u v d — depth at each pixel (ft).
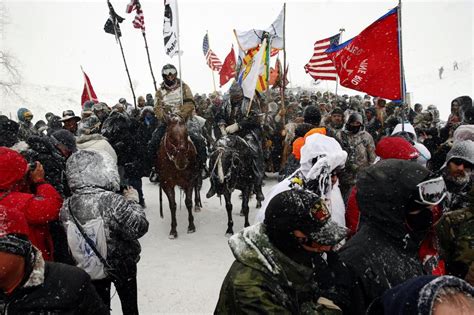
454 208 11.00
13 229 6.89
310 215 6.30
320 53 39.91
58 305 7.20
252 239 6.62
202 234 25.32
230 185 23.62
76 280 7.49
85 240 11.27
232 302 6.39
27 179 12.01
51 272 7.40
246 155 24.04
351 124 21.36
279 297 6.22
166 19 26.68
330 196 10.93
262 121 28.02
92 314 7.78
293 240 6.42
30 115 33.01
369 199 7.57
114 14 34.78
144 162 29.89
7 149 11.27
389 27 16.52
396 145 12.30
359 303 7.13
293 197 6.49
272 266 6.36
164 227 26.63
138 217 11.47
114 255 11.56
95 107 34.35
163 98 26.43
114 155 22.30
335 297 6.80
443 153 17.29
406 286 4.28
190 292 18.33
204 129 38.96
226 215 28.60
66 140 15.28
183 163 23.50
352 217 11.07
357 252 7.49
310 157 11.09
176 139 23.27
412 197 7.25
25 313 7.09
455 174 11.00
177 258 21.97
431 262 8.36
